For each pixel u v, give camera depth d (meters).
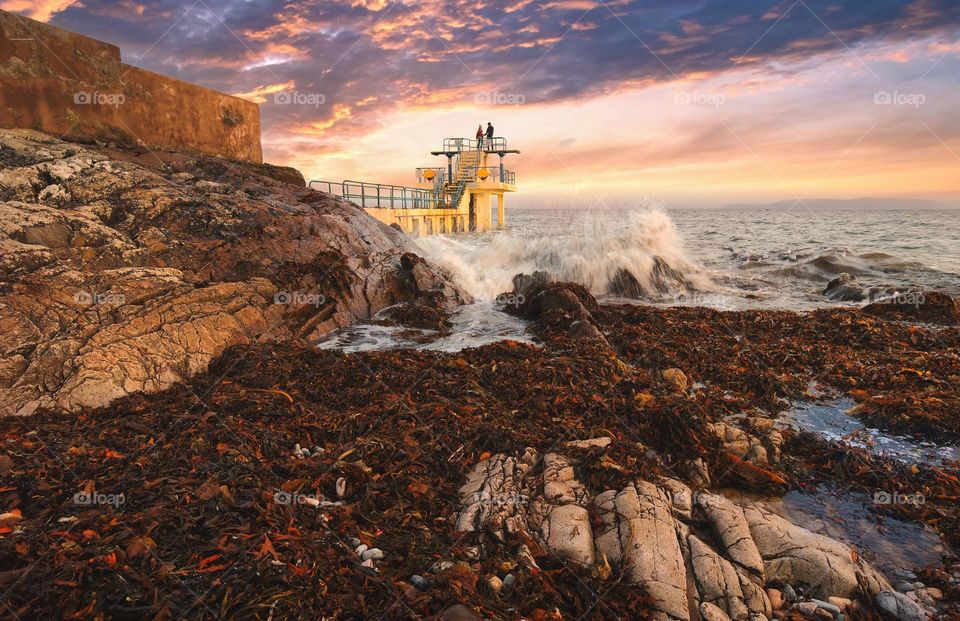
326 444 5.36
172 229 10.68
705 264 21.12
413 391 6.84
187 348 7.75
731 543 3.88
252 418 5.90
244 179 15.02
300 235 12.55
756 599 3.42
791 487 5.14
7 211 8.59
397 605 3.04
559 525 3.90
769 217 121.94
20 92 11.36
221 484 4.18
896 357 8.77
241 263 10.48
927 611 3.50
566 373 7.35
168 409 6.16
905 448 5.88
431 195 37.97
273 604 2.94
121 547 3.31
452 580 3.27
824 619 3.35
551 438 5.41
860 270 19.02
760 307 14.20
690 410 5.77
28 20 11.44
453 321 12.09
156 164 13.34
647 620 3.21
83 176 10.58
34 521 3.67
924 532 4.45
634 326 10.85
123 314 7.69
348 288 11.80
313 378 7.31
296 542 3.48
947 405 6.52
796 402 7.25
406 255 13.89
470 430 5.48
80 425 5.69
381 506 4.25
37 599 2.83
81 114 12.62
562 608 3.28
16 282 7.32
